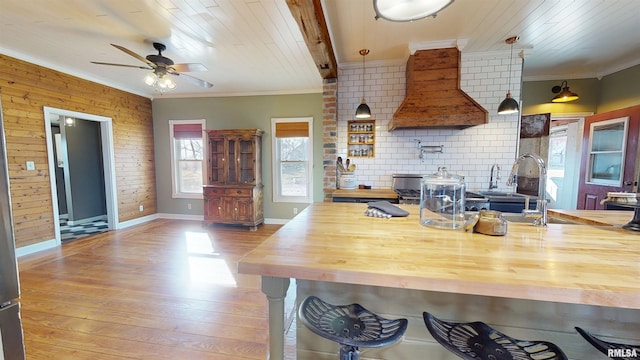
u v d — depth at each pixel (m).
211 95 5.19
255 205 4.78
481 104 3.41
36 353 1.71
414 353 1.30
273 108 5.03
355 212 1.88
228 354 1.72
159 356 1.70
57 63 3.59
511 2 2.27
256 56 3.32
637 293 0.75
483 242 1.19
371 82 3.71
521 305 1.17
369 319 1.12
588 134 3.82
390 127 3.43
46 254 3.44
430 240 1.22
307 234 1.32
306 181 5.07
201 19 2.44
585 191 3.86
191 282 2.69
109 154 4.53
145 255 3.43
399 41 3.04
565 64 3.57
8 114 3.21
